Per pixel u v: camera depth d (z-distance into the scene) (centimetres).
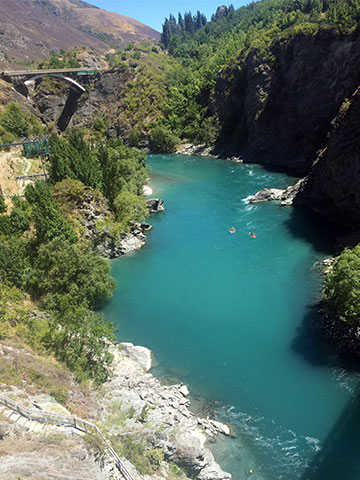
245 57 14500
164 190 10119
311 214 7731
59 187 6162
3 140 8112
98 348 3562
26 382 2820
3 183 6612
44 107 18925
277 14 17775
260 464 2770
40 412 2414
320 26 10969
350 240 5969
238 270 5650
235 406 3312
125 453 2478
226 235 6931
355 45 10012
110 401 3158
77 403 2891
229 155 14288
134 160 10075
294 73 11894
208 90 16788
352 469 2708
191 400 3394
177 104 17612
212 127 15650
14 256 4341
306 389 3447
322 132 11481
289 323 4403
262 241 6594
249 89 13600
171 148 16362
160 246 6600
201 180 11081
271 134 13138
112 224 6406
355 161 6500
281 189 9612
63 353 3509
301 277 5359
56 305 4222
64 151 6800
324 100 11125
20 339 3409
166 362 3888
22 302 4088
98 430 2550
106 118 19525
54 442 2273
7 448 2109
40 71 18000
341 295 3978
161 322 4541
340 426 3058
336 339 4009
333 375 3572
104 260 4991
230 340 4181
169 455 2648
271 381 3566
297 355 3888
